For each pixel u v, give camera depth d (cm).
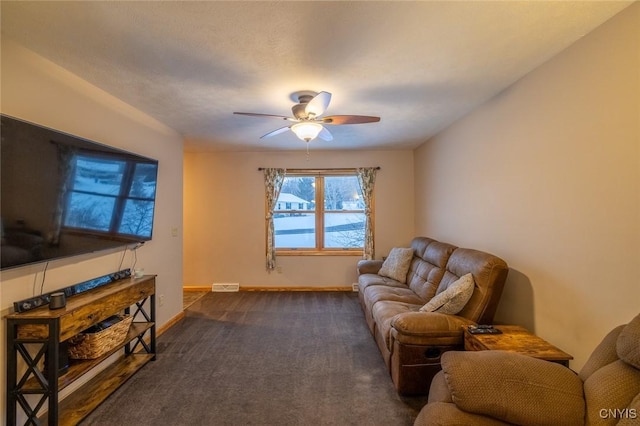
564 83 195
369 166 524
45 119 204
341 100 282
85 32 173
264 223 526
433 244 361
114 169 249
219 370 261
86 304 199
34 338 176
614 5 153
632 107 154
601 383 121
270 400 219
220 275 526
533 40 184
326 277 523
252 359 280
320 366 267
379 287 358
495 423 123
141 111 306
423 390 221
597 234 173
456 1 148
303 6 151
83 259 235
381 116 331
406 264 405
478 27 170
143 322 290
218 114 316
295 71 221
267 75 227
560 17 162
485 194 290
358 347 304
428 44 187
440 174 402
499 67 218
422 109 310
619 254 161
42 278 201
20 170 172
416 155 507
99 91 251
